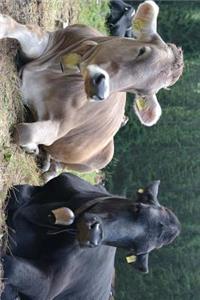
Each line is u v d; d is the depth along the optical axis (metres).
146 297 13.27
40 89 5.27
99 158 6.30
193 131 13.91
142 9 4.93
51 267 4.97
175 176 13.80
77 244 5.01
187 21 13.94
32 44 5.22
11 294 4.77
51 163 6.34
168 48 4.81
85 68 4.50
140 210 5.00
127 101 13.31
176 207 13.72
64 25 7.73
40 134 5.22
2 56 5.16
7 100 5.20
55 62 5.24
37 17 6.52
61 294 5.27
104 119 5.62
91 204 5.07
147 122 5.04
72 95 5.18
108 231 4.84
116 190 13.60
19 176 5.74
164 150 13.80
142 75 4.59
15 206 5.29
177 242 13.51
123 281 13.24
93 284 5.45
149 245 5.02
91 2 10.99
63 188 5.58
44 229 5.12
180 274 13.42
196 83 13.95
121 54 4.60
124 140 13.59
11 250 5.05
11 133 5.30
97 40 5.09
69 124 5.36
